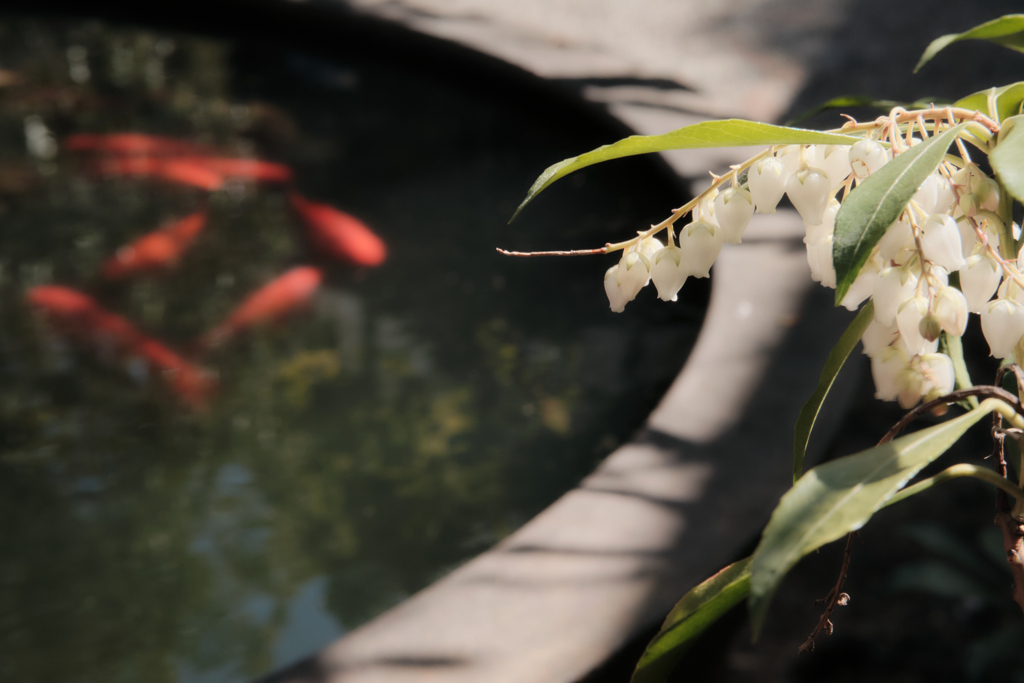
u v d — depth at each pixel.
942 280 0.45
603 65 1.67
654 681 0.48
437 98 1.79
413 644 0.56
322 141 1.70
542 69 1.64
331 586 0.79
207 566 0.83
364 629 0.57
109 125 1.79
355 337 1.17
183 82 1.96
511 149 1.58
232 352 1.17
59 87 1.94
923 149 0.44
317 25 1.96
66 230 1.44
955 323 0.44
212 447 1.01
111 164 1.65
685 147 0.46
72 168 1.63
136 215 1.49
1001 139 0.45
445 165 1.55
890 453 0.45
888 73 1.55
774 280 0.93
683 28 1.80
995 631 0.95
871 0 1.77
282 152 1.67
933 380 0.46
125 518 0.90
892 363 0.46
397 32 1.84
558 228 1.30
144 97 1.91
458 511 0.87
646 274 0.47
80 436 1.03
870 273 0.46
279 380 1.11
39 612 0.78
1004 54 1.49
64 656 0.73
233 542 0.86
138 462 0.99
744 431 0.71
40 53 2.09
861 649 0.95
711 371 0.79
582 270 1.22
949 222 0.45
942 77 1.49
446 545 0.83
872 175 0.44
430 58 1.82
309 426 1.02
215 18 2.08
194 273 1.33
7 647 0.74
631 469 0.68
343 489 0.92
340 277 1.30
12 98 1.89
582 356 1.06
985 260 0.45
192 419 1.05
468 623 0.57
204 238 1.42
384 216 1.43
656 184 1.28
